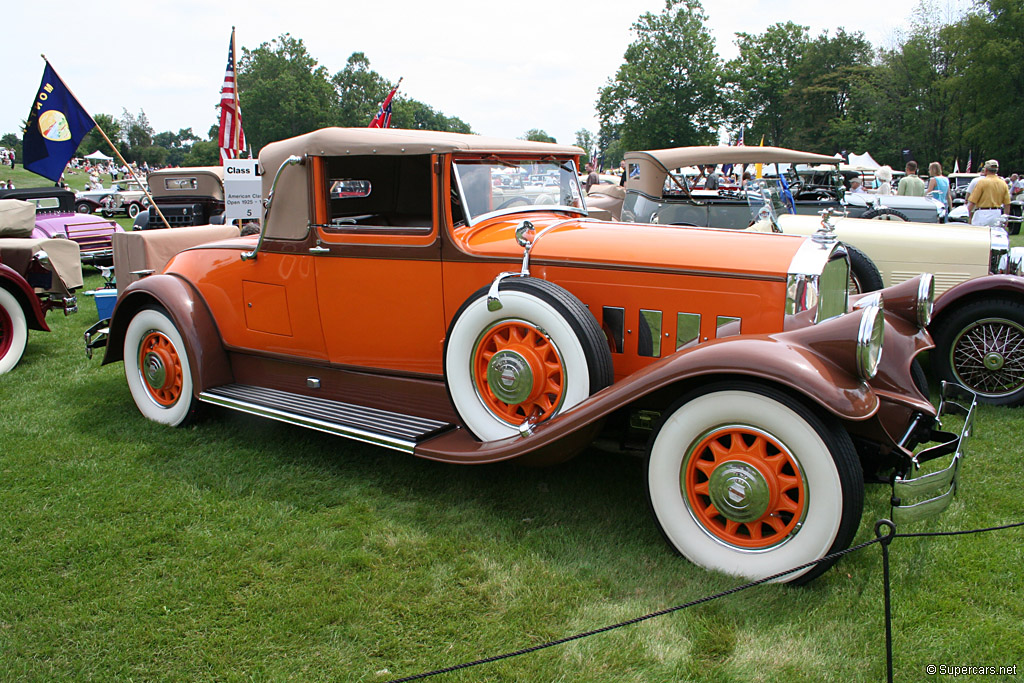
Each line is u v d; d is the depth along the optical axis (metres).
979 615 2.45
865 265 5.03
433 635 2.40
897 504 2.49
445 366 3.21
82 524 3.16
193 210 12.45
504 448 2.90
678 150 7.37
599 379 2.87
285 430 4.30
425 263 3.37
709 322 2.95
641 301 3.06
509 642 2.35
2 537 3.05
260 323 4.02
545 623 2.45
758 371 2.43
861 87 49.66
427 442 3.20
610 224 3.52
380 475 3.67
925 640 2.31
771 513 2.54
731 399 2.53
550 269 3.21
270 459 3.87
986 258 5.52
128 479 3.62
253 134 64.38
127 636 2.41
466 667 2.16
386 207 4.11
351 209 3.90
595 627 2.41
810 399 2.46
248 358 4.20
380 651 2.32
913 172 12.69
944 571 2.73
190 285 4.23
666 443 2.70
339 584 2.70
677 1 41.47
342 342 3.73
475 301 3.08
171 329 4.21
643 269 3.03
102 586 2.69
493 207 3.53
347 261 3.58
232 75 11.55
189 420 4.29
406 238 3.38
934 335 4.76
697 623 2.41
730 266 2.90
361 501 3.38
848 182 19.05
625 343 3.12
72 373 5.51
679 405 2.65
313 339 3.83
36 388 5.12
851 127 50.19
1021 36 38.44
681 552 2.75
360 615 2.51
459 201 3.33
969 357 4.70
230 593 2.65
